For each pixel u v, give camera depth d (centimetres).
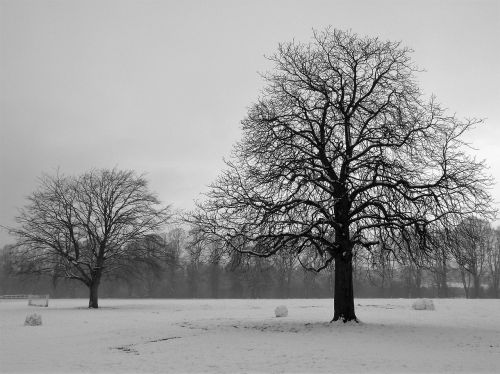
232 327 2588
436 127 2364
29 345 1994
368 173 2450
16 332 2506
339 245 2403
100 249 5106
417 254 2456
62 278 5441
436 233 2362
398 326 2447
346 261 2464
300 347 1827
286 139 2477
